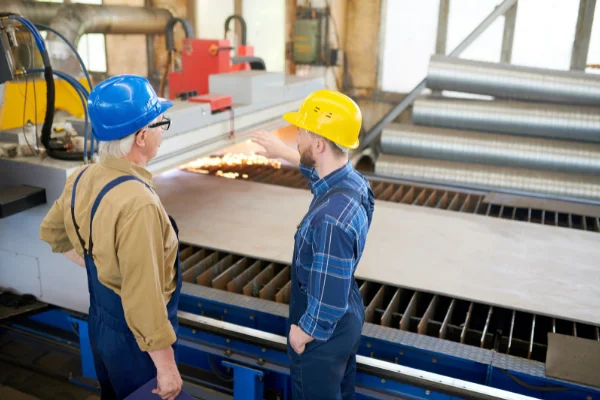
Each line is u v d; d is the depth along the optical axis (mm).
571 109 4875
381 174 4922
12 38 2535
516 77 5012
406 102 6258
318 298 1637
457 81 5184
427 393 2094
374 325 2463
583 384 2033
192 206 3832
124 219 1500
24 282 2812
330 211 1619
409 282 2803
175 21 4637
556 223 3889
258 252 3104
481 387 2008
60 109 4090
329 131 1683
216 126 3395
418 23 6188
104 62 7879
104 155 1578
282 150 2258
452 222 3711
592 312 2553
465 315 2814
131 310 1543
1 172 2572
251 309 2568
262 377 2336
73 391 2633
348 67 6609
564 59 5738
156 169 2930
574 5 5512
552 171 4887
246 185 4344
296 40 6359
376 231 3500
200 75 4410
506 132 5125
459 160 5180
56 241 1881
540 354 2430
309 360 1789
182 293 2707
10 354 2865
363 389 2174
